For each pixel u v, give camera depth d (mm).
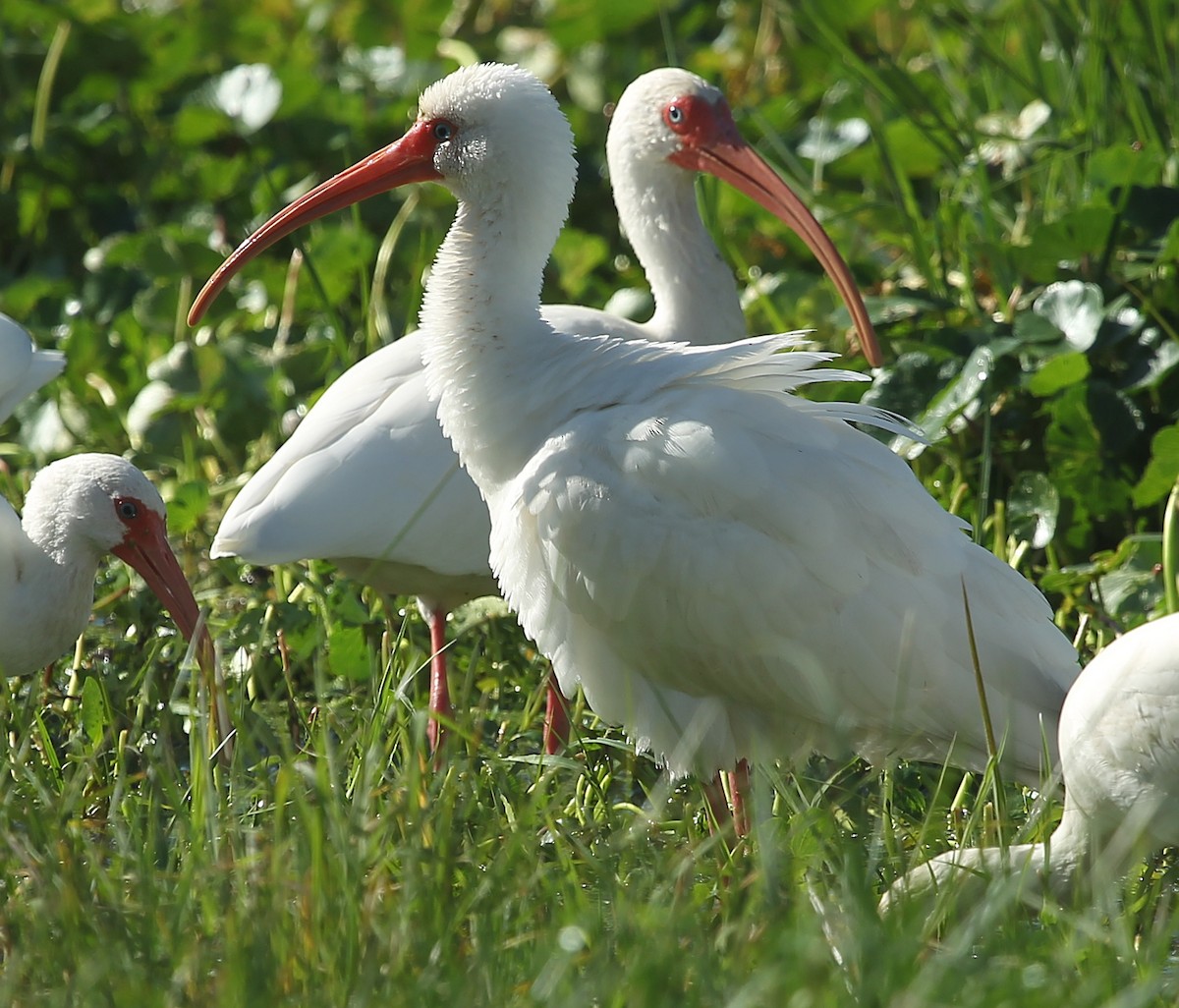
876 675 8898
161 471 14172
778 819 8242
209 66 19125
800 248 15867
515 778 9133
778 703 9180
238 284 15734
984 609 8961
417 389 10711
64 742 10352
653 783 10320
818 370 9250
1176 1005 6898
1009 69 15812
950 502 12461
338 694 10953
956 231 14797
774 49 20234
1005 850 7793
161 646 10852
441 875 7445
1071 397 12203
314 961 7000
